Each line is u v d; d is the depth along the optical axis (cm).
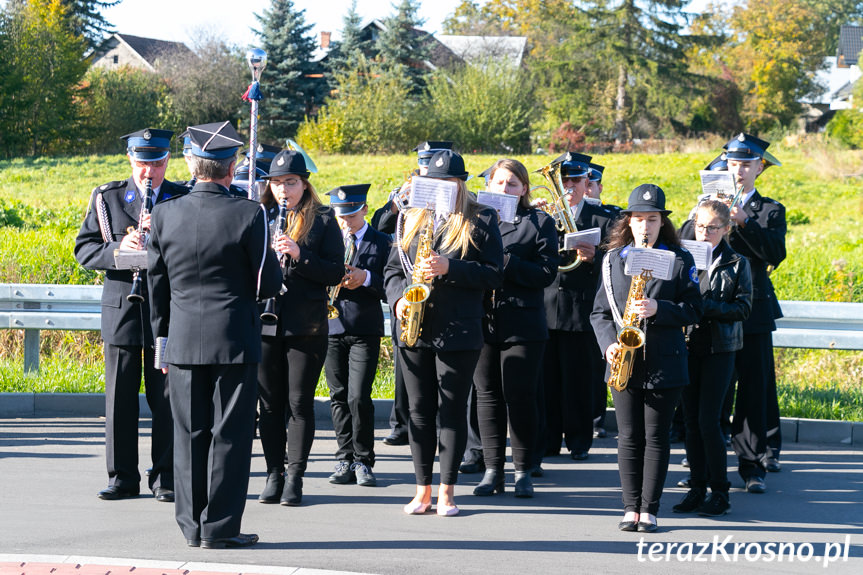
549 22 8238
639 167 4928
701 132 8238
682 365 952
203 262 857
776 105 10369
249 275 871
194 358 853
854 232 3550
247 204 870
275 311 997
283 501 1034
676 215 3884
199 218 860
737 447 1171
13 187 4547
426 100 7225
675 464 1305
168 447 1042
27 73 7288
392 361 1850
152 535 905
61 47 7475
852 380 1877
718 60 10675
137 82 8175
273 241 992
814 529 995
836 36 13475
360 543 895
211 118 8706
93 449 1289
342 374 1166
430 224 985
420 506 1013
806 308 1552
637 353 945
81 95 7775
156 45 11888
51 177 4978
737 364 1176
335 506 1037
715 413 1033
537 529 967
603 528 980
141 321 1031
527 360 1093
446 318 973
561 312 1284
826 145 5488
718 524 1009
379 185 4488
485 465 1170
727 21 11738
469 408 1242
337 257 1030
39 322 1612
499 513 1025
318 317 1021
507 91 6969
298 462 1038
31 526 930
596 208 1334
